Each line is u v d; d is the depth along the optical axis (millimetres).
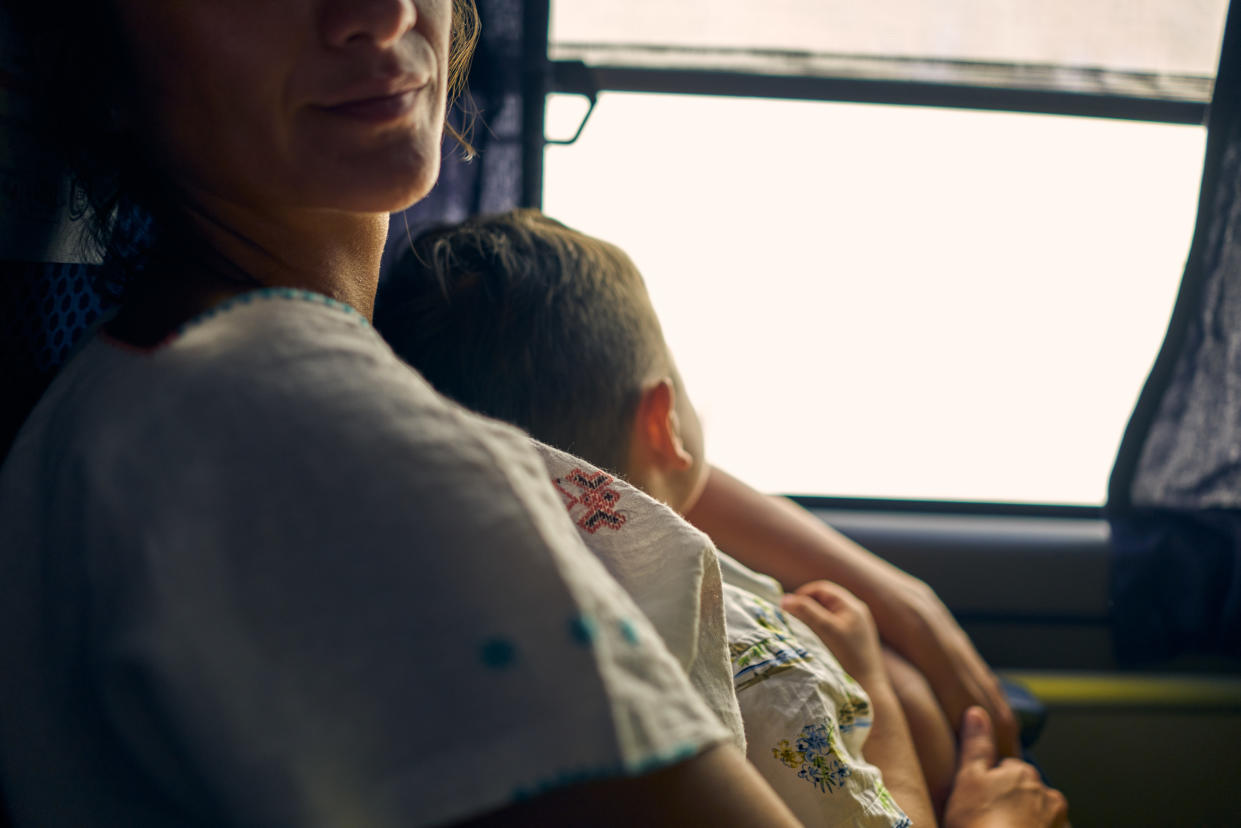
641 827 266
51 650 290
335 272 443
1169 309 1479
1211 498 1418
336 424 272
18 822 312
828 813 600
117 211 483
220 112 361
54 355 542
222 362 284
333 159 361
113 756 287
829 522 1466
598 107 1467
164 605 249
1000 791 922
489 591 257
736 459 1571
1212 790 1394
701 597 435
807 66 1450
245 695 248
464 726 248
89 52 385
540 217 854
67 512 283
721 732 273
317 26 345
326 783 245
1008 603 1412
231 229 403
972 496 1557
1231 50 1377
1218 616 1367
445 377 716
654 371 764
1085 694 1383
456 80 674
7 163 459
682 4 1438
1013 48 1440
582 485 450
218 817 248
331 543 260
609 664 260
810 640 745
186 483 265
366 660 252
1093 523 1503
